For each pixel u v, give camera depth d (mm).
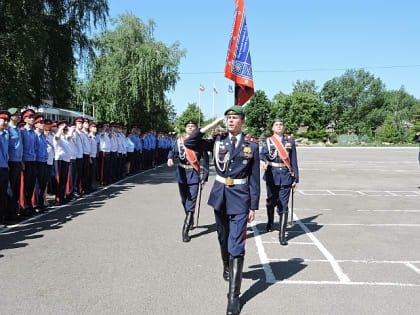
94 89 31375
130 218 7727
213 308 3734
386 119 85312
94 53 17156
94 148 11430
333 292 4164
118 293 4055
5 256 5238
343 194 11609
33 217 7773
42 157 8297
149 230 6762
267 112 88000
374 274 4727
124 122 31422
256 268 4953
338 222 7750
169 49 31547
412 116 88125
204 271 4746
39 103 16344
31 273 4609
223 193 4086
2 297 3936
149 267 4867
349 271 4836
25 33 13133
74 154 9938
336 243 6148
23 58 13227
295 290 4223
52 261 5047
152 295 4016
